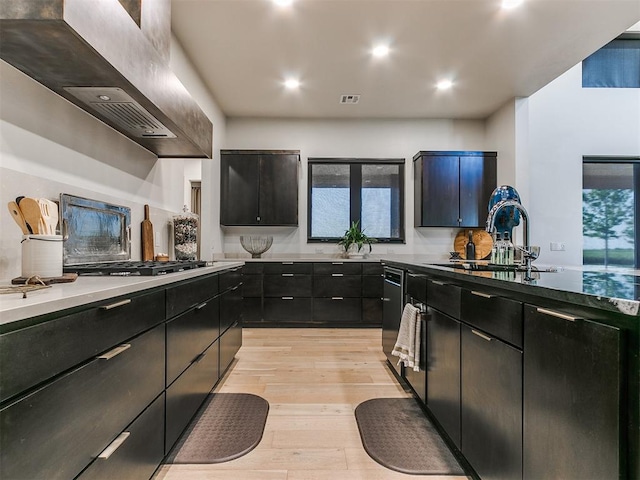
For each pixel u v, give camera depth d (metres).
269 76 3.46
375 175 4.72
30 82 1.45
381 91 3.81
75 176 1.74
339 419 1.94
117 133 2.10
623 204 4.28
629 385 0.69
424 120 4.66
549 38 2.83
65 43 1.14
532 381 0.99
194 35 2.78
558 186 4.14
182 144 2.34
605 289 0.85
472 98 3.99
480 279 1.29
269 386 2.40
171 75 1.87
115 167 2.09
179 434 1.58
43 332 0.78
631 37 4.22
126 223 2.19
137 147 2.34
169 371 1.46
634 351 0.68
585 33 2.76
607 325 0.73
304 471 1.49
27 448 0.73
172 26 2.66
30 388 0.74
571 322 0.84
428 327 1.92
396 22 2.62
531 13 2.52
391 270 2.70
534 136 4.16
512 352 1.09
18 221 1.23
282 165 4.33
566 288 0.88
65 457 0.84
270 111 4.38
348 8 2.46
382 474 1.48
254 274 4.11
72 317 0.87
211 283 2.12
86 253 1.80
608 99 4.20
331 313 4.11
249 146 4.59
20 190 1.38
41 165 1.52
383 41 2.87
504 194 1.93
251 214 4.31
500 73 3.41
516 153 3.95
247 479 1.44
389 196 4.73
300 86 3.69
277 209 4.32
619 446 0.70
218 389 2.34
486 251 4.52
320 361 2.92
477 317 1.35
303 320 4.11
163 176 2.75
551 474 0.90
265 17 2.56
